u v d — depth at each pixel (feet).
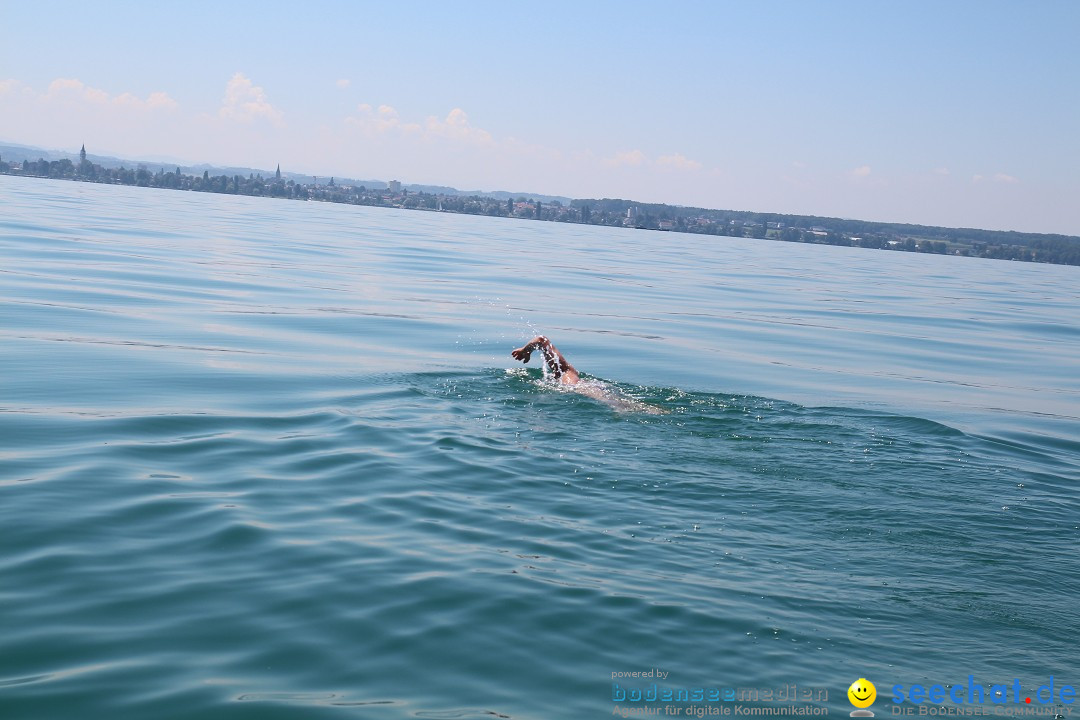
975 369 62.80
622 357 55.42
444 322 65.00
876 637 17.69
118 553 19.29
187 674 14.62
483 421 33.24
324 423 31.91
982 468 32.01
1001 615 19.17
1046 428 43.70
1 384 34.83
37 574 17.93
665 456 29.99
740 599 18.94
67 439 27.86
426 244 162.40
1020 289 165.48
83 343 44.57
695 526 23.40
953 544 23.53
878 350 68.28
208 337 49.78
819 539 23.13
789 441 33.35
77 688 13.97
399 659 15.55
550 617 17.44
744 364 55.83
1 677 14.11
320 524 21.88
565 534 22.18
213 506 22.63
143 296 63.57
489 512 23.50
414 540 21.16
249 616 16.76
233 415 32.45
